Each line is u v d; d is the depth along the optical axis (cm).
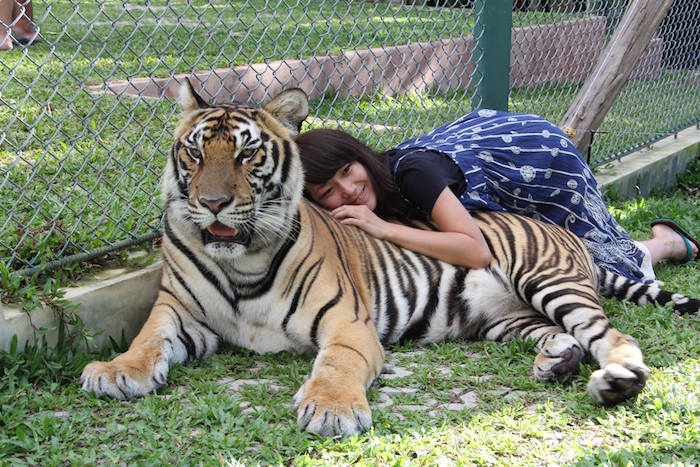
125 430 288
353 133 604
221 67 772
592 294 389
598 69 631
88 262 388
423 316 400
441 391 337
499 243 411
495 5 569
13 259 366
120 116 620
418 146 435
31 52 778
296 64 767
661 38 865
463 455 278
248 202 336
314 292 356
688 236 529
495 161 438
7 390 315
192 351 361
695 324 412
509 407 317
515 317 406
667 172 776
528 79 778
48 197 454
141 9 1071
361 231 402
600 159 701
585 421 309
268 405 313
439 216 399
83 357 340
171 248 359
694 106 921
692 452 282
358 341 339
